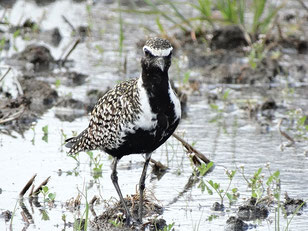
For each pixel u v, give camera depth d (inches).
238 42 795.4
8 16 879.1
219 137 525.7
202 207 399.9
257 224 374.6
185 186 434.0
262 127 554.3
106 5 973.2
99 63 731.4
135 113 367.2
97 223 374.3
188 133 533.0
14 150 488.4
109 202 402.9
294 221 378.0
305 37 814.5
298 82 685.3
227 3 801.6
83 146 413.4
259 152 492.7
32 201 404.5
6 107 566.9
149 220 378.6
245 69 703.1
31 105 600.1
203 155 470.9
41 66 716.0
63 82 665.0
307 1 944.9
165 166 465.1
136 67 715.4
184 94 603.2
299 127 546.6
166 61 356.2
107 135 386.6
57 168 458.3
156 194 419.5
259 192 400.2
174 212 392.5
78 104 593.6
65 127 541.6
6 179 435.2
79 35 837.2
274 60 726.5
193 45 796.6
